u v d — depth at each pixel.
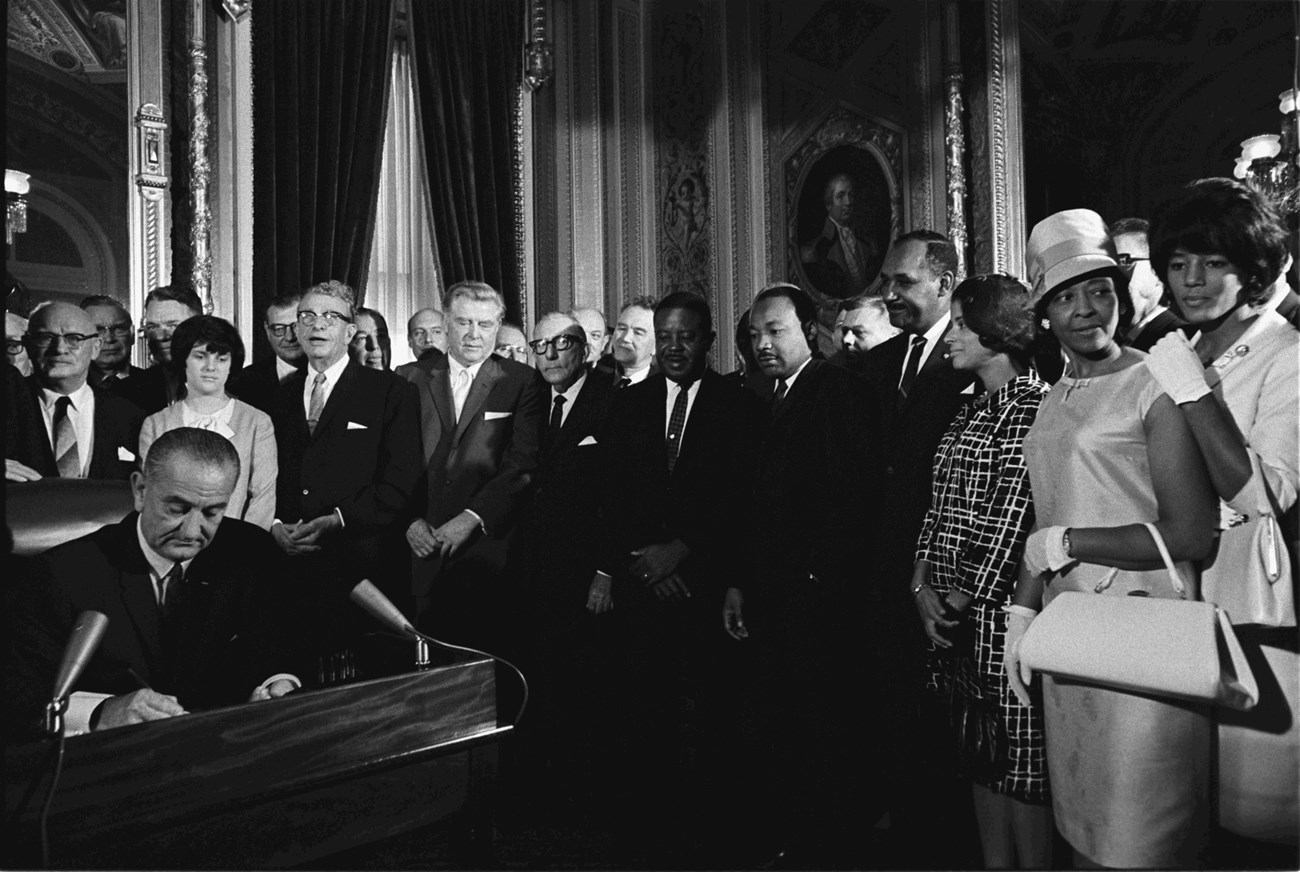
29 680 1.97
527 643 3.81
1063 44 5.71
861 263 6.56
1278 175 4.76
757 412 3.46
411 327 5.00
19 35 4.86
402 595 3.81
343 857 1.65
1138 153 5.66
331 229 5.91
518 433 3.98
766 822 3.07
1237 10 5.36
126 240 5.07
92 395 3.59
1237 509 1.95
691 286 7.42
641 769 3.37
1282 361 2.09
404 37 6.53
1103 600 1.97
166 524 2.12
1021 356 2.56
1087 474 2.07
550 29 7.15
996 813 2.36
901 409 3.03
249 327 5.60
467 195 6.52
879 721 3.01
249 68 5.66
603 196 7.39
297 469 3.69
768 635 3.15
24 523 2.45
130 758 1.44
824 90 6.78
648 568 3.32
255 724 1.56
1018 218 5.80
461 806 1.84
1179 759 1.90
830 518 3.01
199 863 1.48
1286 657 1.99
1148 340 3.07
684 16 7.50
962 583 2.45
